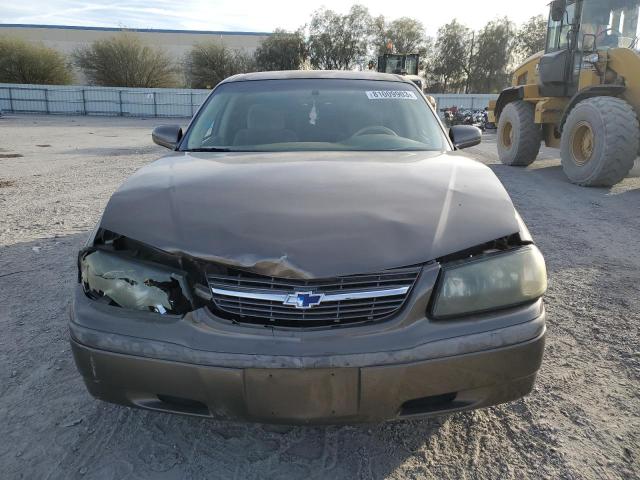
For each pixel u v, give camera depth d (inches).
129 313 70.4
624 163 281.3
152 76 1857.8
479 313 68.9
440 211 75.5
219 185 83.5
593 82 311.4
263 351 65.1
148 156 495.5
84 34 2498.8
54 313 133.0
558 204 260.2
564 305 136.8
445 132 123.9
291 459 80.4
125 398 71.6
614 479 75.8
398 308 67.6
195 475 77.0
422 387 66.9
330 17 2210.9
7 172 378.6
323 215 73.4
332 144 115.7
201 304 69.5
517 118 387.2
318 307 66.2
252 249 68.4
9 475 77.3
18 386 100.7
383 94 132.0
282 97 130.2
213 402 67.8
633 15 302.5
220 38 2469.2
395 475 77.1
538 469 78.0
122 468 78.6
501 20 2191.2
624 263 170.6
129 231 74.7
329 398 66.0
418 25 2263.8
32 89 1541.6
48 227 219.0
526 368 70.3
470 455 81.2
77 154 512.7
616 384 100.0
